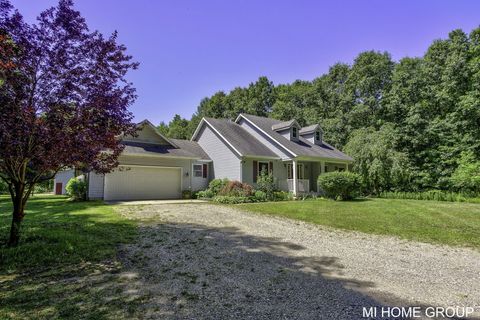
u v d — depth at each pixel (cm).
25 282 447
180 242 700
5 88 528
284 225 958
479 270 546
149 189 1753
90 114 575
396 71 3131
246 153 1895
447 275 516
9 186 627
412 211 1240
